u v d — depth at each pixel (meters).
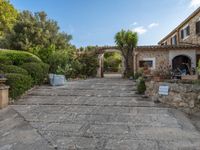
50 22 24.55
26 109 6.94
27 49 20.59
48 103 7.73
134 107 7.03
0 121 5.73
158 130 4.84
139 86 8.97
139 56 16.50
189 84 6.82
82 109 6.86
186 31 18.78
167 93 7.25
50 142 4.20
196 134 4.62
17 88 8.25
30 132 4.80
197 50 16.02
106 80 14.39
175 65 16.30
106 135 4.54
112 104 7.41
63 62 13.69
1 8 24.12
